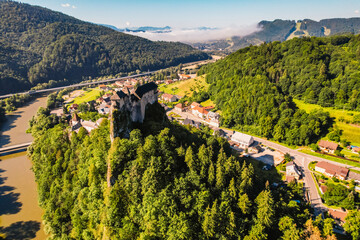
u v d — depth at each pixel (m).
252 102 195.50
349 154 146.75
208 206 72.44
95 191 82.88
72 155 112.56
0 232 99.62
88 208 84.38
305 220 82.31
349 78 178.00
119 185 79.56
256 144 170.25
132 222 73.50
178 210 74.00
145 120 119.44
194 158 91.12
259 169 135.62
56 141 135.50
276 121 176.88
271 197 80.38
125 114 101.62
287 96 195.00
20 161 157.00
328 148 152.38
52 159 122.75
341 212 101.12
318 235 69.31
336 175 126.69
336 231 89.56
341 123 164.62
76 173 102.62
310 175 130.88
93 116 168.38
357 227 83.06
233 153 150.50
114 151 84.81
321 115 164.62
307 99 189.00
